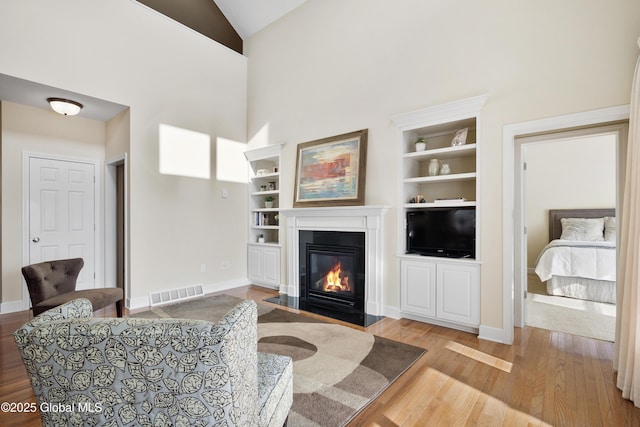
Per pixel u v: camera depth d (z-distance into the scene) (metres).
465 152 3.21
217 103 4.87
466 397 1.96
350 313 3.64
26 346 0.96
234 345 0.93
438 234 3.25
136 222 3.92
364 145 3.75
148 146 4.05
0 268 3.66
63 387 0.97
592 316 3.49
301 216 4.32
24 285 3.82
